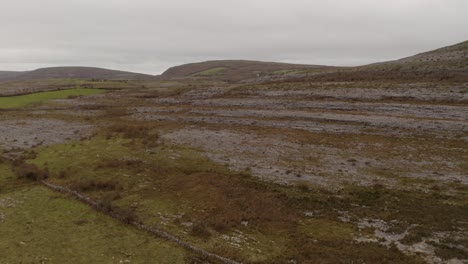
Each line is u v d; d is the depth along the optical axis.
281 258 21.47
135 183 34.62
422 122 43.28
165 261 21.81
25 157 43.94
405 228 23.67
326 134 44.38
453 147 35.66
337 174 32.62
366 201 27.73
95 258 22.08
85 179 35.59
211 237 24.31
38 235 24.92
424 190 28.14
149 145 45.91
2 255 22.25
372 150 37.66
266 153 39.75
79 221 27.16
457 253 20.50
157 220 27.00
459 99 50.34
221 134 48.94
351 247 22.05
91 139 51.75
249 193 30.33
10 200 31.33
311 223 25.44
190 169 36.94
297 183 31.45
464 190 27.38
